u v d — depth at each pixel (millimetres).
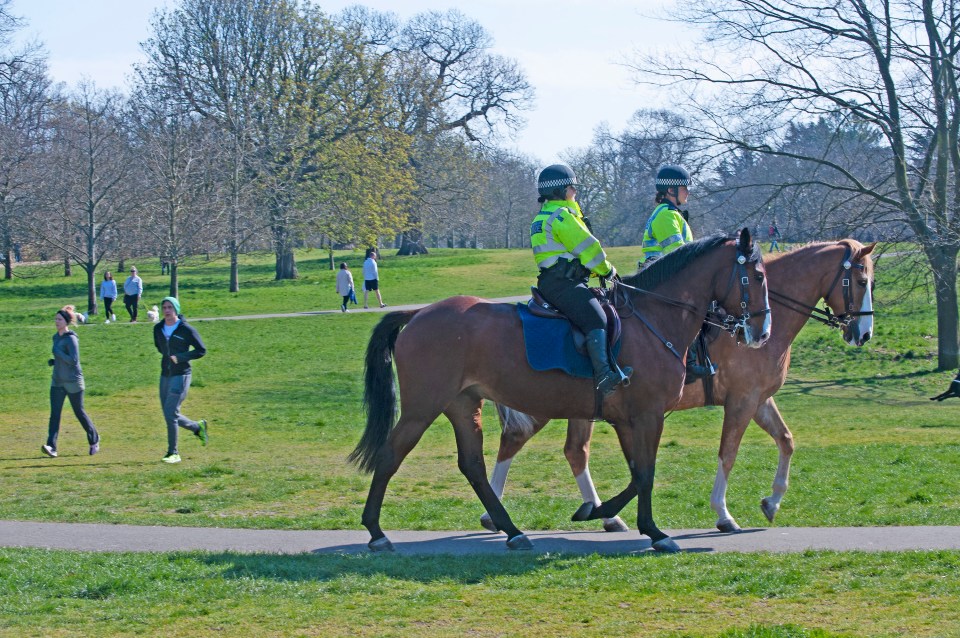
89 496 10930
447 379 7953
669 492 10992
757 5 22000
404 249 68188
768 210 23062
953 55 21203
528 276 48844
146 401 19969
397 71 57125
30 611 6121
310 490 11312
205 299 42281
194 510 10141
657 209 9625
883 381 22844
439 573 7082
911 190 22125
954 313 23734
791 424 17406
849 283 9469
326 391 21422
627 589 6637
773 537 8492
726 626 5789
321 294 43500
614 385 7715
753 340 8484
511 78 60844
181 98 44594
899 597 6281
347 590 6586
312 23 48750
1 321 35750
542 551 8047
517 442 9258
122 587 6598
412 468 13039
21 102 47250
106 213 41312
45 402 19656
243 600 6363
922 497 10133
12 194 42906
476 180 60656
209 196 42875
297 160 47812
